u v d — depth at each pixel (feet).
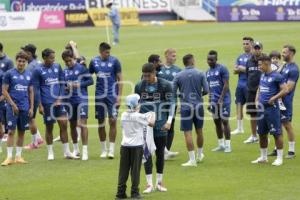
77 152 98.43
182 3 364.79
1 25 319.47
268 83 89.10
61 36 276.82
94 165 92.63
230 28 297.53
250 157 96.37
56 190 79.97
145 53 214.48
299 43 222.89
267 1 342.03
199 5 361.10
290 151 95.35
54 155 99.76
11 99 92.89
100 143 107.34
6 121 99.09
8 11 338.34
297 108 133.08
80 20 336.29
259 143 97.81
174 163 93.40
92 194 77.97
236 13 347.56
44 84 95.30
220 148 101.24
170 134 95.50
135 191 75.46
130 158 75.36
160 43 240.53
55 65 96.12
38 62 104.88
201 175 86.12
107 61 96.94
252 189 78.64
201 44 230.89
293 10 334.85
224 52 209.36
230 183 81.71
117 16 242.78
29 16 325.21
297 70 95.25
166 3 366.63
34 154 100.68
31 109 94.68
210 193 77.41
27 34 289.94
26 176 86.89
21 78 93.25
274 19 338.54
